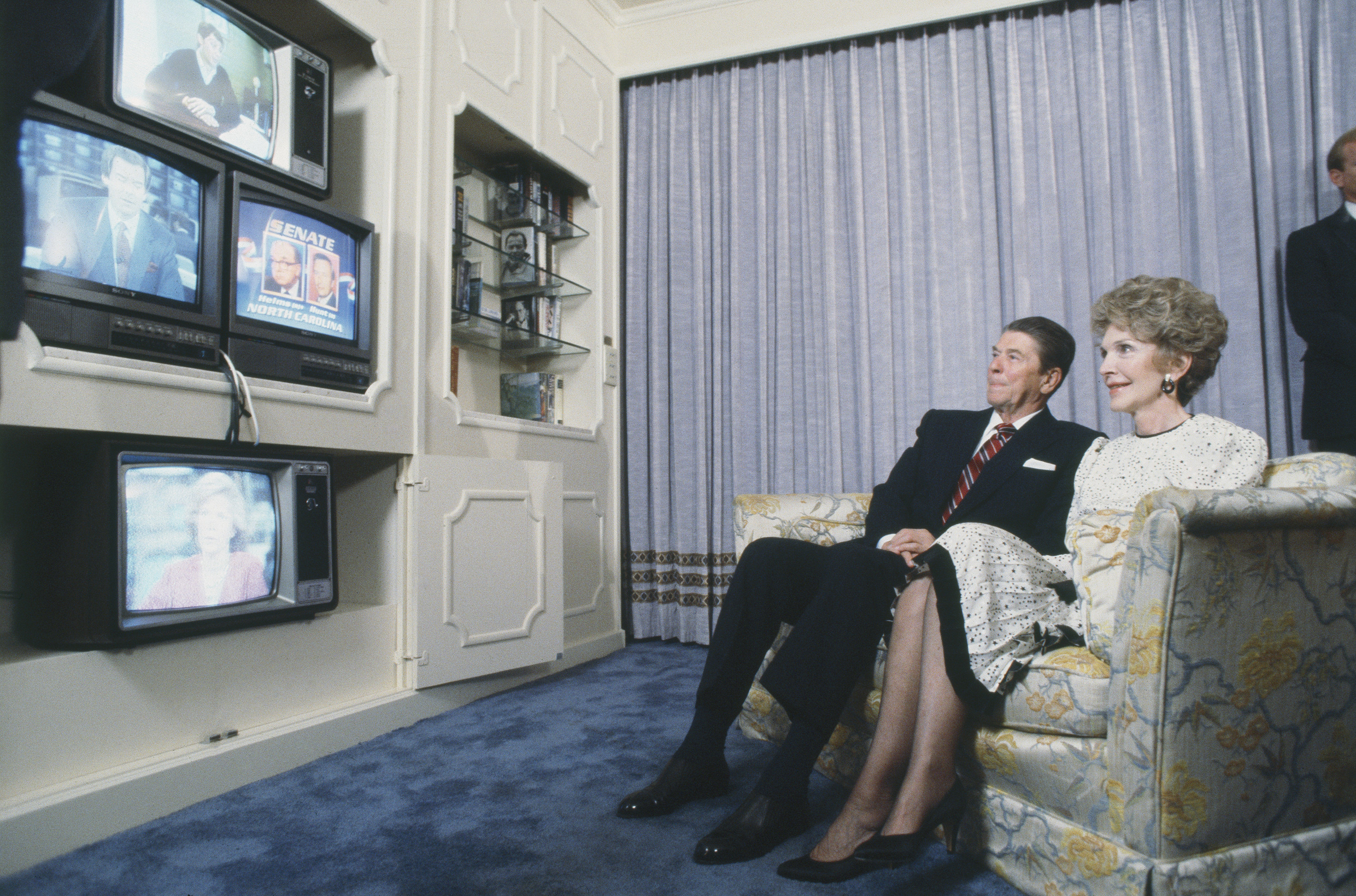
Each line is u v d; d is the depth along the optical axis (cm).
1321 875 98
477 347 275
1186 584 88
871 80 286
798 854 119
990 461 155
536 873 111
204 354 144
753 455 293
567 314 296
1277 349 235
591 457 283
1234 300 238
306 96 168
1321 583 97
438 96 214
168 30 140
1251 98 242
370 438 183
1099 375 253
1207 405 240
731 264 297
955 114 272
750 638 139
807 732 121
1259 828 95
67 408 122
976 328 266
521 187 270
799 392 289
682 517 298
